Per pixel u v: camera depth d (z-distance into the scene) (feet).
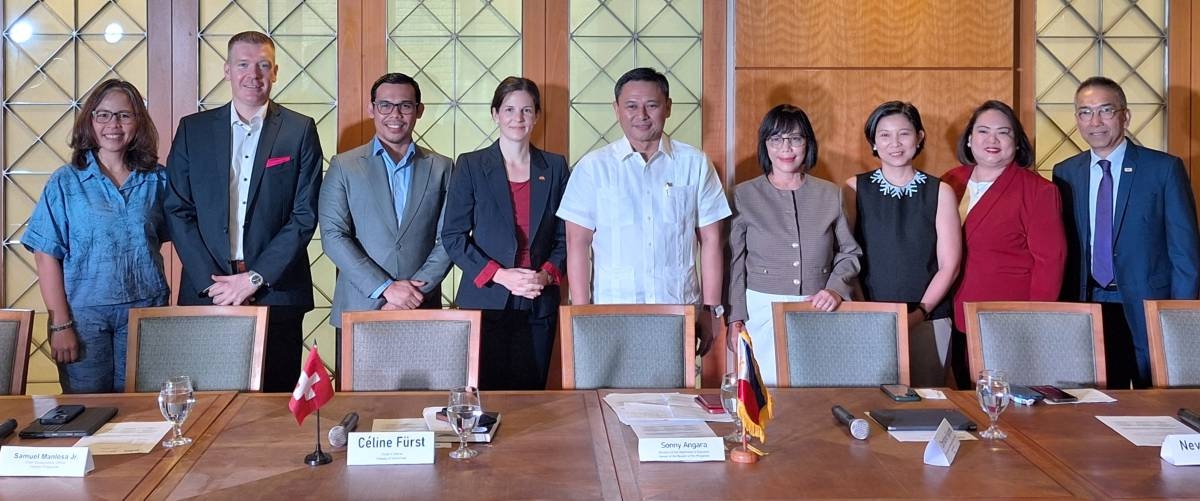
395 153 11.68
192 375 9.23
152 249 11.62
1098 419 7.59
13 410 7.74
